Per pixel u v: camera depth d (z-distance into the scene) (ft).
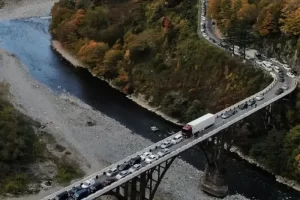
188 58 431.84
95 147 351.25
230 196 306.96
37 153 331.16
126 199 248.73
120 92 462.19
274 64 397.19
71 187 233.55
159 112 417.08
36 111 401.90
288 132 344.90
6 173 306.96
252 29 422.41
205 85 407.03
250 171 336.49
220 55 409.69
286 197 310.45
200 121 286.05
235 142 359.87
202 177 313.73
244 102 331.16
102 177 242.58
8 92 430.61
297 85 362.53
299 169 318.04
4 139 325.21
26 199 288.10
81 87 470.80
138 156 258.57
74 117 399.24
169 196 295.28
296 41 391.45
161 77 440.45
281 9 405.18
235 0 443.73
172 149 269.44
